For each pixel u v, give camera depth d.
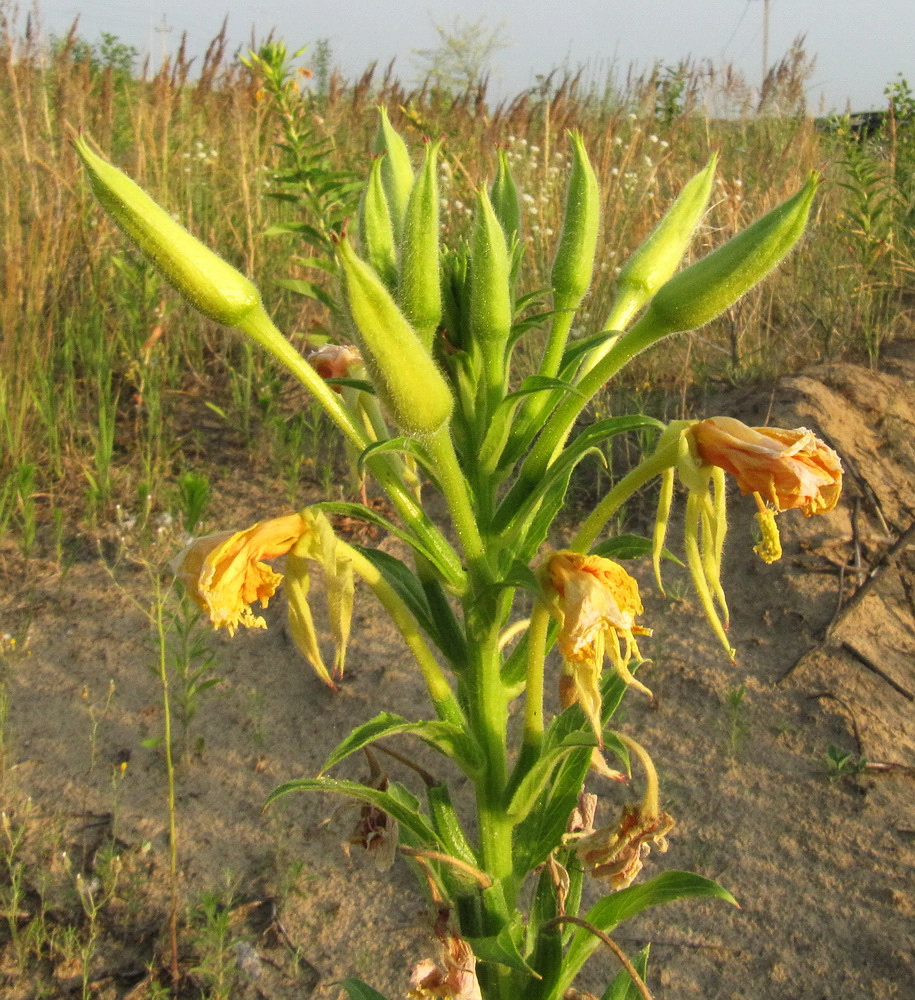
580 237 0.19
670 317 0.17
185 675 0.38
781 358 0.58
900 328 0.65
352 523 0.49
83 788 0.37
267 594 0.16
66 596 0.46
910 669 0.40
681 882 0.19
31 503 0.48
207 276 0.17
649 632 0.16
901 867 0.33
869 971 0.30
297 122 0.53
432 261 0.16
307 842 0.36
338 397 0.18
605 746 0.18
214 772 0.38
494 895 0.19
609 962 0.32
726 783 0.37
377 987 0.31
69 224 0.60
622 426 0.17
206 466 0.54
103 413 0.51
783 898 0.33
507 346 0.19
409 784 0.38
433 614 0.19
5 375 0.54
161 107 0.75
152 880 0.34
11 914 0.33
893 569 0.44
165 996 0.31
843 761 0.36
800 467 0.15
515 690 0.19
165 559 0.47
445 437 0.16
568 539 0.48
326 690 0.41
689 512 0.16
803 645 0.42
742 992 0.30
